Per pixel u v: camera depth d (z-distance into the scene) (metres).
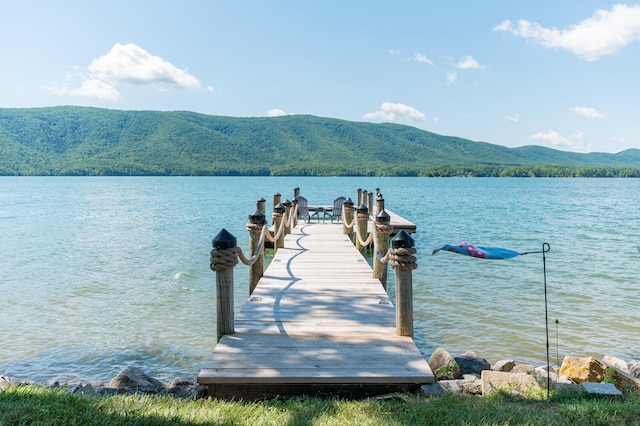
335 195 78.31
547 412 4.33
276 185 129.50
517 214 39.22
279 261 11.51
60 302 11.58
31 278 14.29
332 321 6.77
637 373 6.62
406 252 6.07
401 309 6.13
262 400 4.97
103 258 17.86
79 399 4.67
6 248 20.44
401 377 4.97
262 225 9.42
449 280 13.71
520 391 5.20
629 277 14.16
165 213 40.69
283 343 5.90
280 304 7.64
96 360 8.11
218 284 6.18
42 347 8.66
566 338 8.96
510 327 9.55
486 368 7.08
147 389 5.98
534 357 8.11
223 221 33.50
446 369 6.58
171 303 11.48
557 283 13.33
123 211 42.91
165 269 15.66
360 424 4.05
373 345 5.84
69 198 65.19
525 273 14.73
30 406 4.37
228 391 4.98
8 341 8.95
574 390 5.04
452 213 40.09
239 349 5.69
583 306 11.01
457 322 9.86
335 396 4.97
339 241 15.05
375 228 8.95
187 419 4.16
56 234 25.53
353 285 8.98
